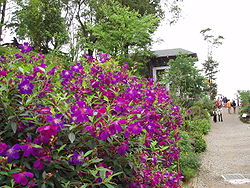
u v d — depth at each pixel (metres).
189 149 6.80
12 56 2.61
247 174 5.91
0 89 1.63
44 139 1.54
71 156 1.67
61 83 2.27
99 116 1.73
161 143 3.08
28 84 1.66
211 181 5.52
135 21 11.66
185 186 4.89
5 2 16.59
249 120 17.41
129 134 1.88
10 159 1.45
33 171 1.56
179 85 15.85
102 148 1.92
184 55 18.45
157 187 2.46
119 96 2.40
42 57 3.00
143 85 3.47
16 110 1.69
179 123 3.62
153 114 2.71
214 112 18.75
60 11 15.65
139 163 2.16
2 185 1.46
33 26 14.19
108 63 2.81
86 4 18.20
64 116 1.64
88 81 2.41
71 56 9.86
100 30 12.19
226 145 9.71
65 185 1.53
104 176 1.64
